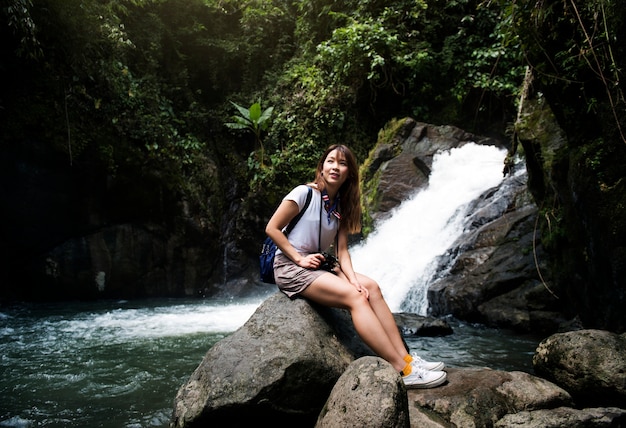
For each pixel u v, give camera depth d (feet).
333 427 7.09
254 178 36.52
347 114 37.86
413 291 24.02
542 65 14.60
